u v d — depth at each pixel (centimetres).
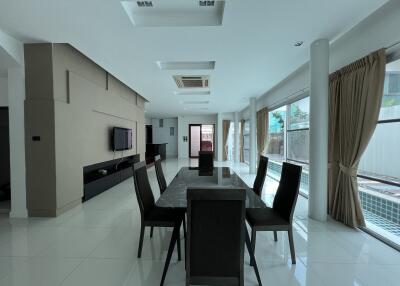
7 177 423
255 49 329
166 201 211
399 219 297
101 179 479
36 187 332
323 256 229
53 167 329
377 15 254
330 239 264
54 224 311
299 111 541
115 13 237
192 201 148
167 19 261
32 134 327
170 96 683
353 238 267
